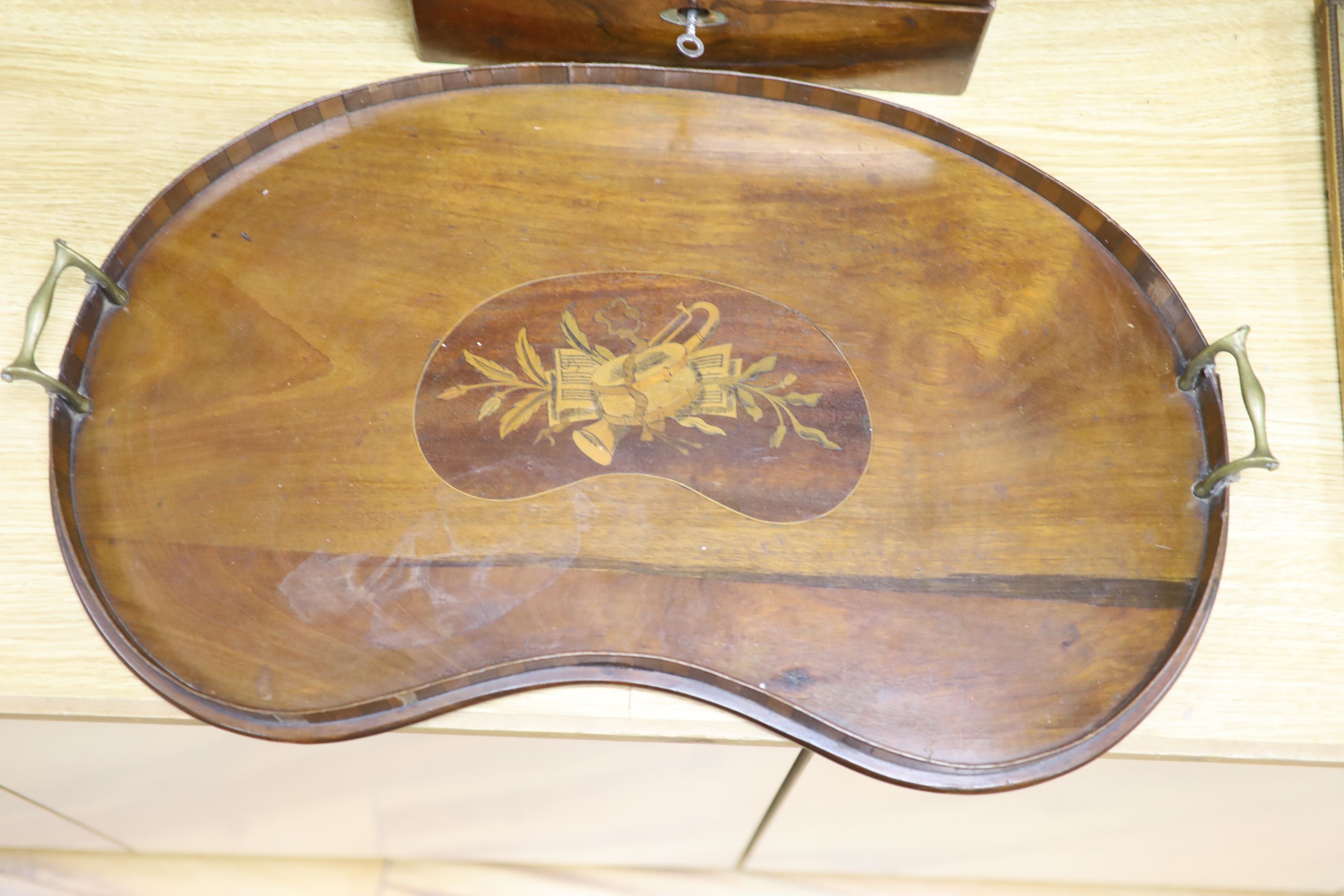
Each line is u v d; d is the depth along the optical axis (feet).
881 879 3.50
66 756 2.68
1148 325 2.74
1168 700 2.59
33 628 2.55
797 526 2.59
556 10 2.87
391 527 2.56
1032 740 2.45
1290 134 2.98
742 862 3.40
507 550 2.55
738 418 2.67
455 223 2.79
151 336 2.65
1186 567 2.57
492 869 3.49
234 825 3.13
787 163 2.86
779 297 2.77
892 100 3.02
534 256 2.78
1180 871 3.30
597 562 2.55
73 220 2.80
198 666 2.44
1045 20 3.06
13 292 2.73
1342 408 2.78
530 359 2.70
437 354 2.69
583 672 2.47
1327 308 2.85
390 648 2.46
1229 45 3.05
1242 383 2.55
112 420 2.59
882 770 2.45
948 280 2.78
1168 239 2.89
